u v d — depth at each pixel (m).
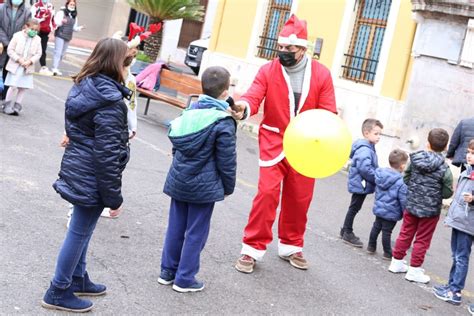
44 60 15.38
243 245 5.93
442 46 11.66
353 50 15.06
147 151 10.07
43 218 6.01
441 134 6.52
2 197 6.30
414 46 12.02
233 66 17.81
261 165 5.91
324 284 6.00
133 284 5.06
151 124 12.69
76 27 15.62
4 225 5.61
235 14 18.02
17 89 10.09
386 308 5.73
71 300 4.38
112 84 4.11
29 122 9.91
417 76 11.98
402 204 7.18
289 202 6.14
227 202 8.23
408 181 6.72
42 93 12.71
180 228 5.14
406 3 13.85
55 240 5.55
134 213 6.83
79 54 21.38
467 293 6.72
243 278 5.70
